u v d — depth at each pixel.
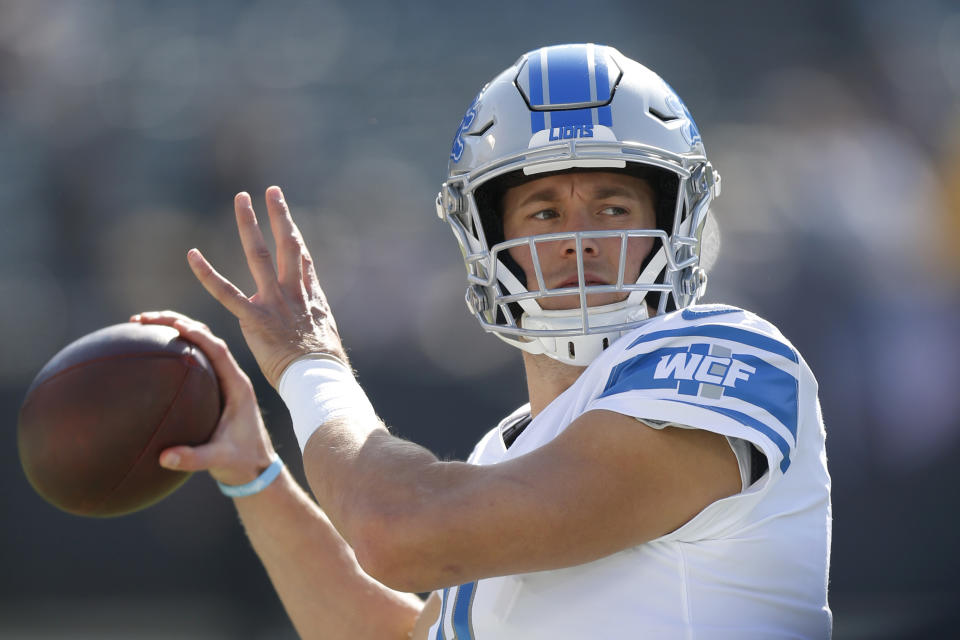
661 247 6.93
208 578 20.59
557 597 6.22
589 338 6.77
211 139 25.33
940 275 24.02
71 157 29.92
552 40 36.22
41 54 33.47
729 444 5.92
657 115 7.06
